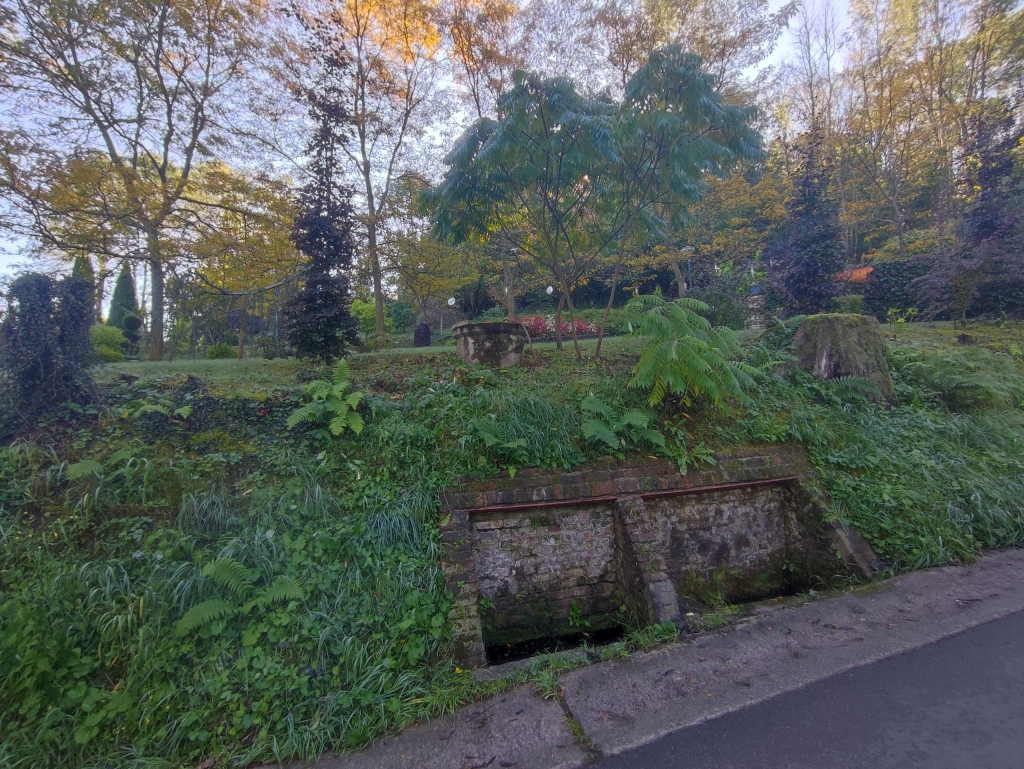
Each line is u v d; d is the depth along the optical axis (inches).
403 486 163.8
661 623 139.9
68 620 115.0
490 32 470.9
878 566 162.1
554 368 260.7
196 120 474.3
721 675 115.9
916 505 180.5
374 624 128.1
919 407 247.0
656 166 251.6
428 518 155.1
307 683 113.5
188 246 385.1
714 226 645.9
